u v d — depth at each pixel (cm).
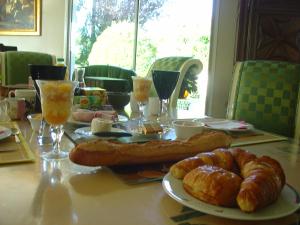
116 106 156
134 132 104
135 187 63
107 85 171
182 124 102
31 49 438
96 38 446
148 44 421
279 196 54
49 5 436
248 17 287
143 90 128
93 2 441
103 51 445
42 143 90
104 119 105
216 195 50
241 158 61
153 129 104
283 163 84
